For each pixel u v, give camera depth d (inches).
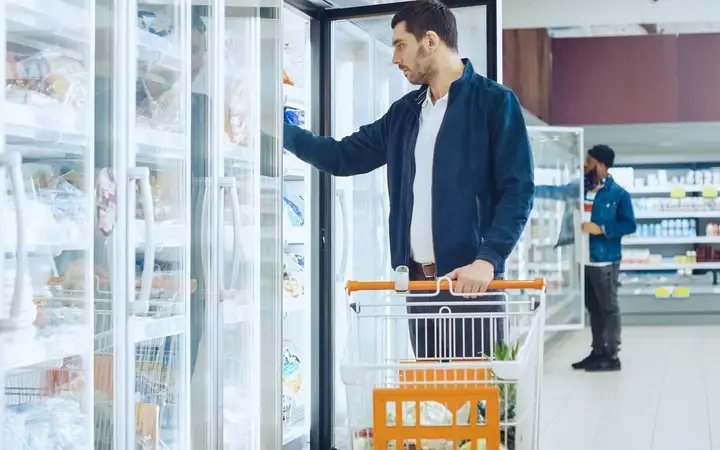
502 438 86.3
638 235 451.2
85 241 83.7
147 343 94.7
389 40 167.8
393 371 100.4
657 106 437.7
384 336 106.0
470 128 113.6
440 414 86.0
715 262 449.1
